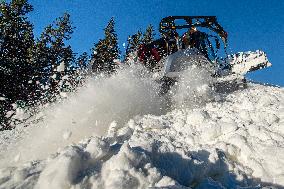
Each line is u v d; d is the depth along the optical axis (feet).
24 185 8.84
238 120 16.46
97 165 9.84
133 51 33.22
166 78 26.55
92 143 10.13
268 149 12.63
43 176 8.98
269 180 11.38
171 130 16.24
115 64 28.53
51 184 8.76
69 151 9.49
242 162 12.73
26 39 71.10
